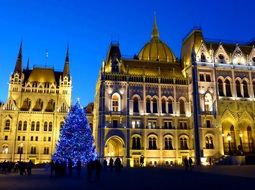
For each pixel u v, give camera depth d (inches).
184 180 1244.5
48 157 4232.3
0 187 1053.2
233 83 3577.8
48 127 4352.9
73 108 2920.8
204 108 3452.3
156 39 4623.5
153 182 1175.6
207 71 3565.5
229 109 3469.5
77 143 2758.4
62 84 4660.4
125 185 1071.6
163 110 3543.3
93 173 1867.6
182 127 3523.6
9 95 4443.9
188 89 3644.2
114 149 3634.4
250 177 1339.8
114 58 3656.5
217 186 977.5
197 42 3730.3
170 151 3400.6
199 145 3275.1
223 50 3681.1
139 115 3430.1
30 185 1128.2
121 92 3454.7
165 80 3631.9
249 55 3725.4
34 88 4571.9
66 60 4881.9
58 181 1310.3
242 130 3479.3
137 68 3693.4
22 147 4190.5
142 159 3117.6
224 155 3198.8
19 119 4296.3
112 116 3348.9
